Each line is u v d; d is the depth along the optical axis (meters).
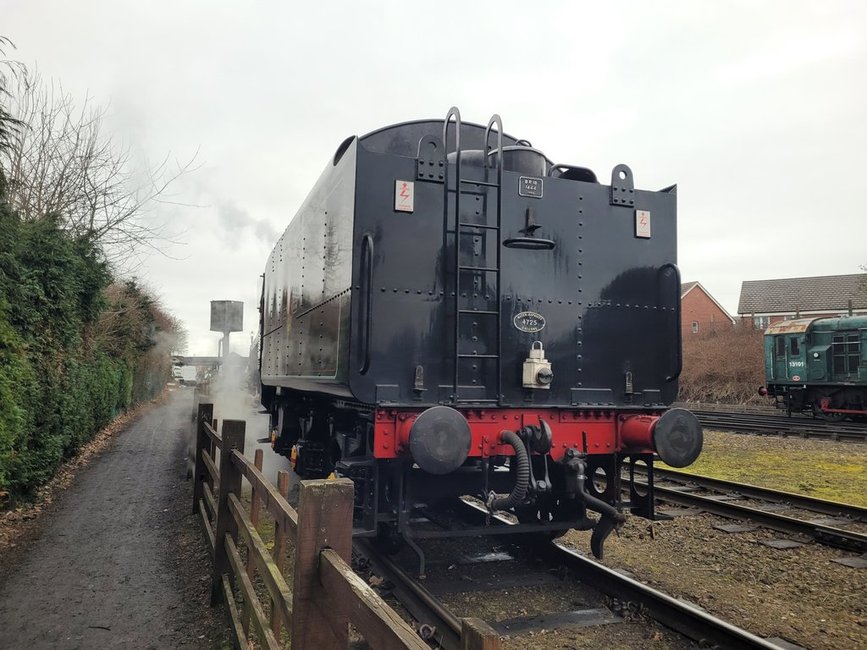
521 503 4.44
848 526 7.07
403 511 4.45
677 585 5.02
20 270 7.80
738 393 30.89
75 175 13.62
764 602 4.71
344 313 4.59
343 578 1.88
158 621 4.42
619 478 5.04
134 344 22.98
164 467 10.98
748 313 48.84
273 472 10.31
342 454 5.43
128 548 6.11
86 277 12.02
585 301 5.07
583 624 4.16
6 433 6.41
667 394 5.31
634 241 5.30
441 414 4.09
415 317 4.52
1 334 6.76
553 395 4.89
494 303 4.77
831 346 20.45
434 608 4.04
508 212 4.86
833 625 4.28
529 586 4.87
